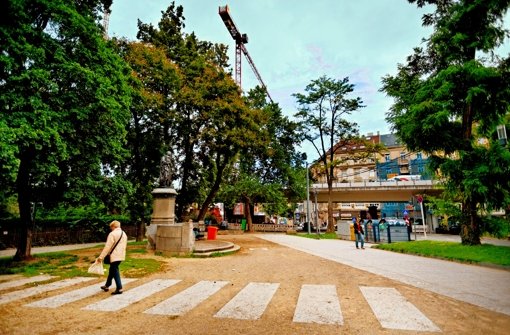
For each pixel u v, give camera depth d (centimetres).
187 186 2681
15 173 858
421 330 453
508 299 612
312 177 4256
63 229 2359
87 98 1180
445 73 1265
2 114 884
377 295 654
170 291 717
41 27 1196
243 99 2581
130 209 2209
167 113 2183
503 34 1286
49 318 526
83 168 1284
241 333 448
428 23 1493
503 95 1261
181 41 2561
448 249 1280
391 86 1623
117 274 700
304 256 1376
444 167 1307
